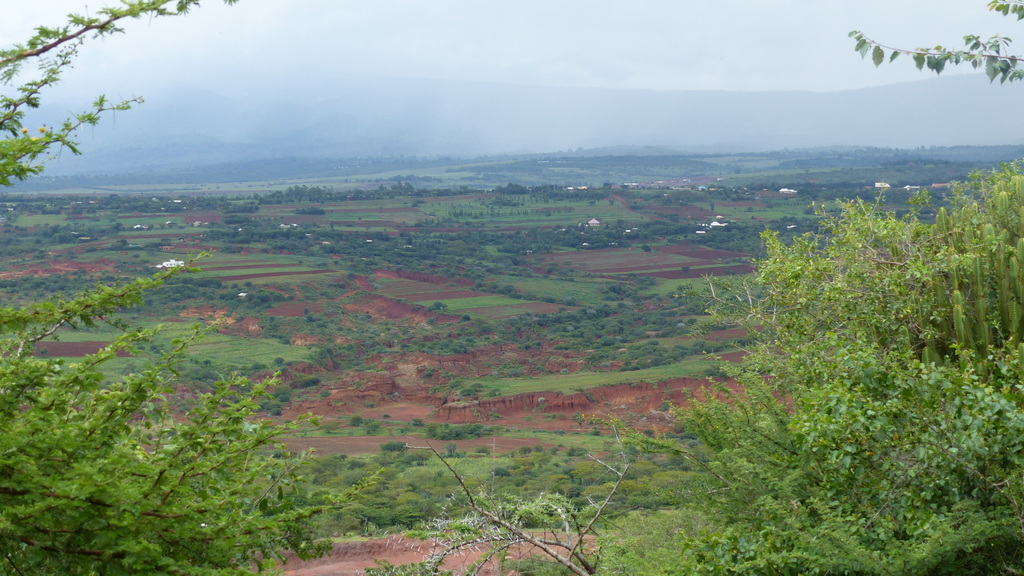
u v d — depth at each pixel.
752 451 8.76
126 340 5.45
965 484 6.19
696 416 9.58
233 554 5.07
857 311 10.40
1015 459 5.71
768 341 12.29
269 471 5.65
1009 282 8.09
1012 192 9.73
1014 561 5.92
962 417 5.88
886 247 11.49
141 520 4.55
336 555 24.33
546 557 8.27
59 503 4.22
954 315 8.27
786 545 6.38
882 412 6.09
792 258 11.91
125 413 5.25
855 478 6.51
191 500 4.91
